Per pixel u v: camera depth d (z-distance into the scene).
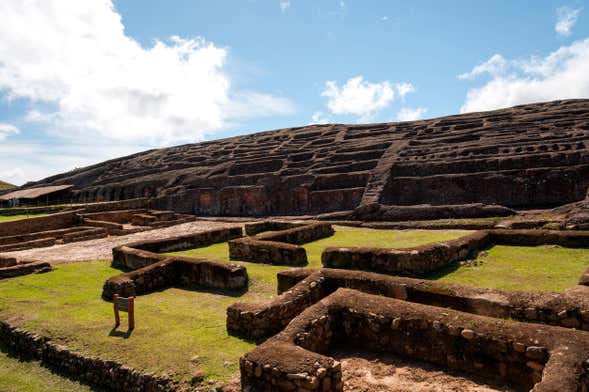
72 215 34.69
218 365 7.29
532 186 26.42
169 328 9.20
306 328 7.30
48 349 8.88
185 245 19.27
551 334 6.05
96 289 13.27
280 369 5.86
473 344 6.53
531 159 28.25
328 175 36.12
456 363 6.71
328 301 8.30
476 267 12.35
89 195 58.12
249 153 54.78
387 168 33.38
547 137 32.03
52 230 30.92
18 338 9.63
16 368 8.87
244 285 12.54
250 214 39.38
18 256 20.98
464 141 38.09
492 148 32.28
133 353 7.99
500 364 6.27
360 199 32.31
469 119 47.31
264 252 15.59
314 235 20.12
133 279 12.33
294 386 5.69
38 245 24.67
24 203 53.47
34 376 8.45
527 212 23.09
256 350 6.44
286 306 8.91
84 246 23.52
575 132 31.77
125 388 7.36
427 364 7.00
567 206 21.19
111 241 25.02
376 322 7.64
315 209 34.75
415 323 7.20
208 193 42.81
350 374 6.91
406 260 12.05
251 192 39.78
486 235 15.45
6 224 30.12
